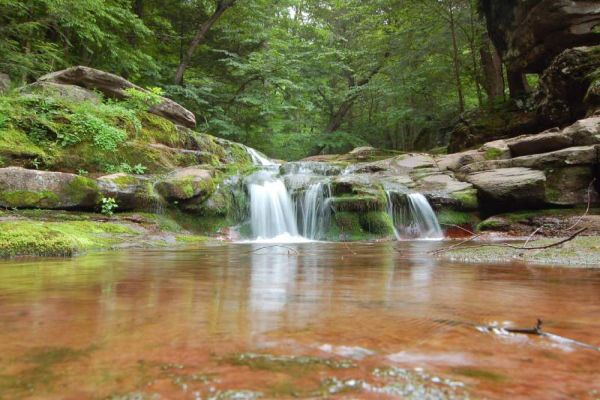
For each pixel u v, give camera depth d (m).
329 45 26.59
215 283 2.01
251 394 0.60
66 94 10.09
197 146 12.00
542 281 2.12
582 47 11.53
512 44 14.23
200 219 8.96
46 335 0.93
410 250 5.41
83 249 4.65
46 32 14.57
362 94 25.47
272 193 10.45
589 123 9.69
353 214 9.82
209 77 21.64
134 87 11.73
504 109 15.20
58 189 6.89
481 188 10.33
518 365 0.75
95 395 0.60
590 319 1.16
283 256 4.29
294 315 1.18
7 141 7.64
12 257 3.83
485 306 1.37
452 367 0.73
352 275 2.44
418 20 19.94
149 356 0.78
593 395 0.61
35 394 0.60
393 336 0.94
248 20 20.94
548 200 9.33
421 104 24.58
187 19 20.70
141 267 2.93
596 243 4.36
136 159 9.43
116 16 15.26
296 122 28.91
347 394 0.60
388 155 16.66
